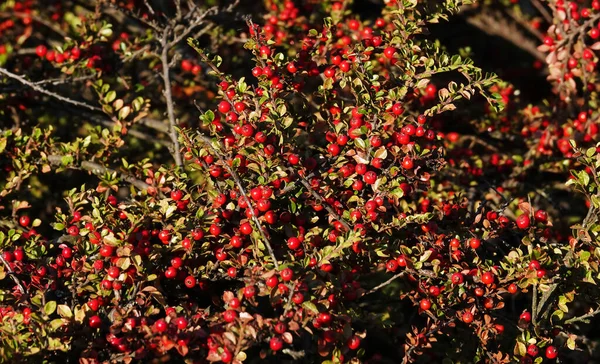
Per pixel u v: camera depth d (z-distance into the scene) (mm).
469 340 1143
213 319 1047
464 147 1393
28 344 1056
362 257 1106
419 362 1203
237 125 1094
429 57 1128
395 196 1094
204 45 1452
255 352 1236
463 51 1393
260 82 1120
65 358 1066
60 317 1091
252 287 1038
